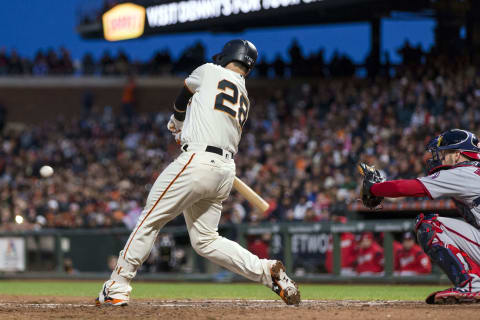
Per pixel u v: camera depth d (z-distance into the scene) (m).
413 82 26.34
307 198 19.84
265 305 7.77
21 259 20.72
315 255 16.14
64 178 29.56
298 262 16.44
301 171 22.50
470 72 25.06
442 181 6.67
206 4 31.03
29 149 36.84
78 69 45.38
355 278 15.30
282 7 27.72
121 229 19.41
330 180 21.55
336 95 29.19
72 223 22.30
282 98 32.91
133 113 39.84
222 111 6.98
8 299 9.81
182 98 7.25
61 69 44.50
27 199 29.09
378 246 15.17
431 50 28.53
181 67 42.12
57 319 6.15
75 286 15.71
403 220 14.74
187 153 6.95
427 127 22.23
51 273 20.20
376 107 26.20
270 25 35.69
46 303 8.86
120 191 26.05
